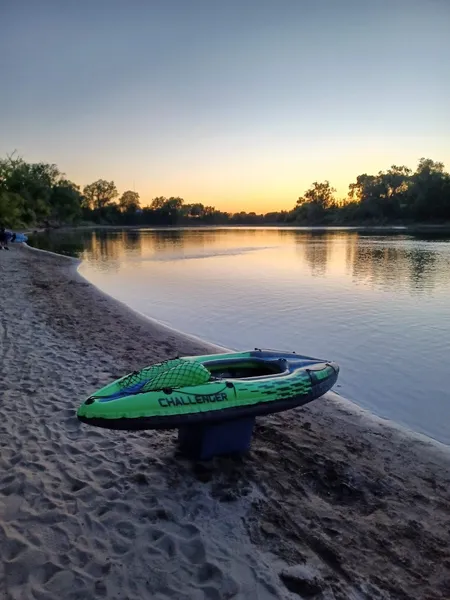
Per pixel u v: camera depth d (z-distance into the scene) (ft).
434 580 10.74
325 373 16.67
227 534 11.67
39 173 293.64
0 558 10.37
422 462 16.17
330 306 43.01
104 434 16.44
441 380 24.34
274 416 19.20
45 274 65.67
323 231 247.09
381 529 12.45
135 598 9.57
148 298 48.32
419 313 39.63
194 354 28.19
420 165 312.09
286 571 10.54
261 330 34.53
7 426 16.66
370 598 10.06
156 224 407.44
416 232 215.10
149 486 13.41
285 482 14.23
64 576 10.02
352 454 16.39
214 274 67.51
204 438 14.58
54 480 13.48
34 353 25.95
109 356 26.40
